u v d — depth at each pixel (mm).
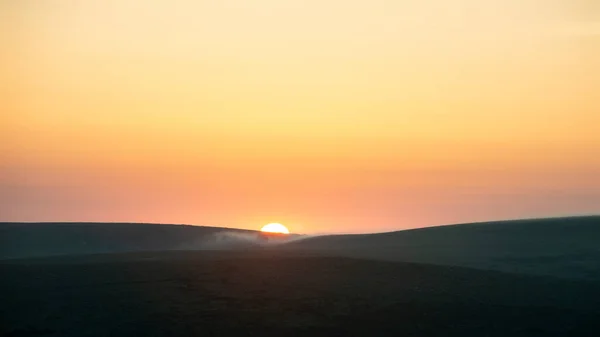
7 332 16719
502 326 17578
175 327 17031
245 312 17906
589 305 19234
